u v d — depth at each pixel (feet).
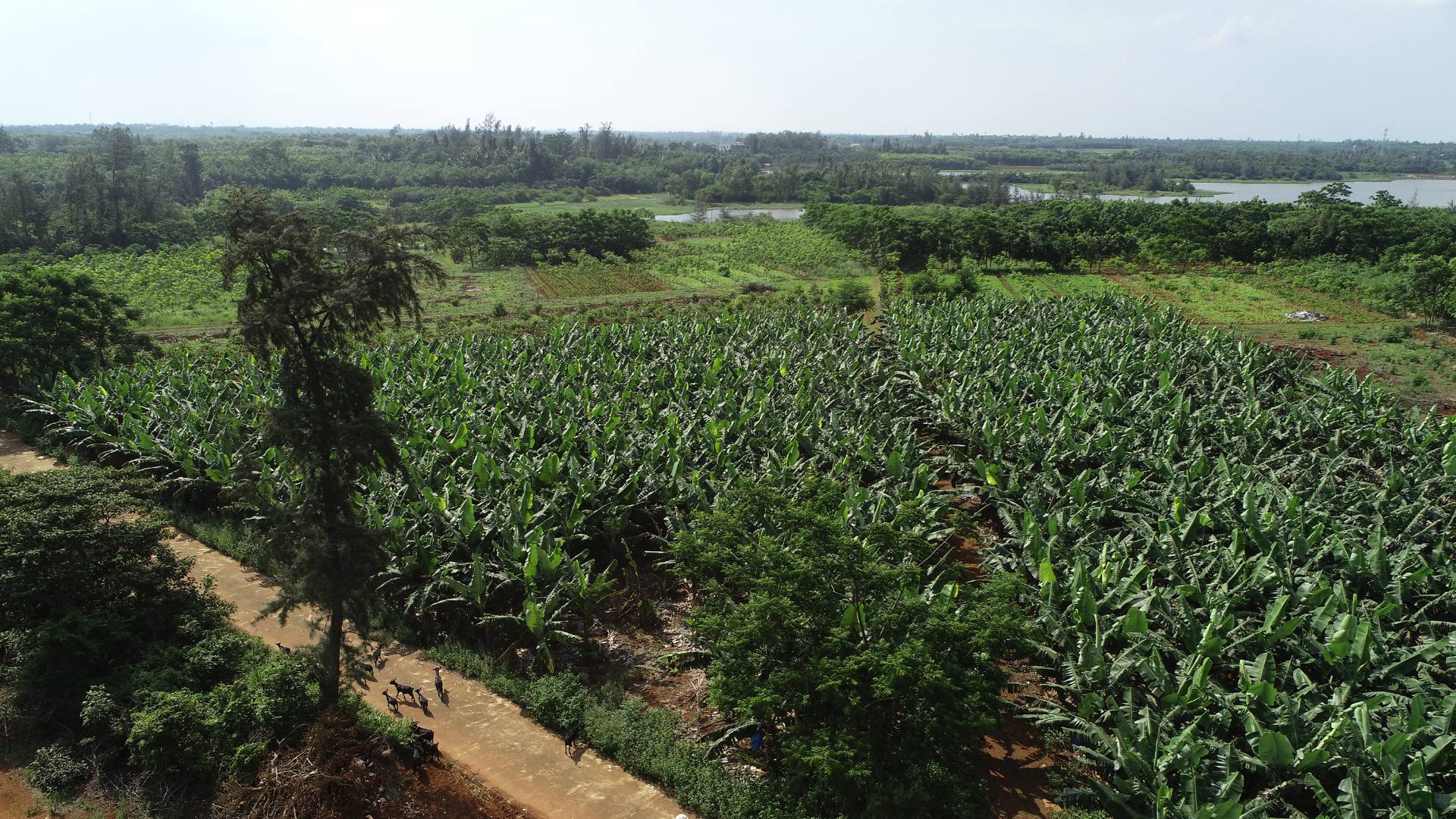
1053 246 276.21
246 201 50.96
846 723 50.75
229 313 212.43
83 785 54.24
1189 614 61.67
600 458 96.17
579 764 57.62
